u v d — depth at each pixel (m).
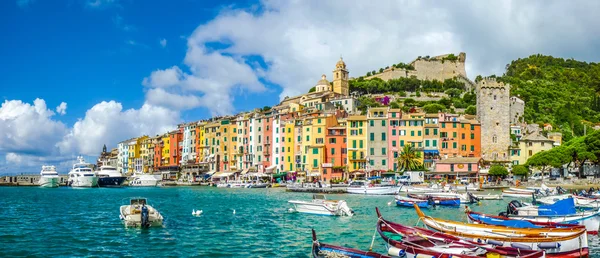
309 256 39.03
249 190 131.75
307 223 57.72
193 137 198.62
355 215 65.50
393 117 144.62
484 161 144.62
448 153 143.00
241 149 174.62
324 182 138.62
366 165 144.50
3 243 44.38
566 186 115.06
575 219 46.50
